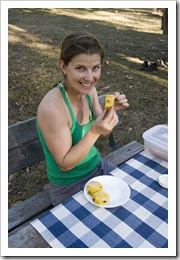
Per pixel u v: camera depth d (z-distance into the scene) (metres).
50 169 1.56
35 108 3.29
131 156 1.94
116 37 5.68
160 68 4.45
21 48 4.86
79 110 1.49
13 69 4.12
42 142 1.49
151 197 1.28
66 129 1.36
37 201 1.65
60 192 1.57
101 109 1.72
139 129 3.16
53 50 4.85
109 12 7.61
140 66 4.48
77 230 1.11
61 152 1.36
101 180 1.35
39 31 5.73
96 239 1.08
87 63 1.25
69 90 1.41
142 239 1.08
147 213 1.19
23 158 1.80
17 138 1.74
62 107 1.38
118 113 2.42
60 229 1.11
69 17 6.86
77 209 1.20
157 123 3.26
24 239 1.08
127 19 7.03
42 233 1.10
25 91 3.60
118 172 1.43
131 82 4.03
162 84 4.01
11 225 1.48
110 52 4.93
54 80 3.87
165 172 1.44
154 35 5.92
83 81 1.28
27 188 2.38
